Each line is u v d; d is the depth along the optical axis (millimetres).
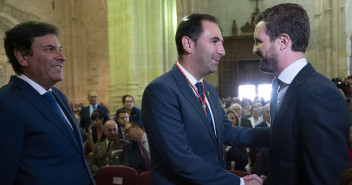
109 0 7910
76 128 1825
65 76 15547
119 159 3973
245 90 19359
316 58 17484
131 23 7613
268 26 1418
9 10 12273
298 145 1314
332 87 1249
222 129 1741
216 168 1451
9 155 1439
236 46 18938
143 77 7773
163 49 8297
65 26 15703
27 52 1650
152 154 1603
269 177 1460
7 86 1623
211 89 1885
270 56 1434
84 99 16375
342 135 1185
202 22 1587
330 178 1153
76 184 1655
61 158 1615
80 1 16469
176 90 1546
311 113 1222
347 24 11094
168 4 9039
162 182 1540
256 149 4742
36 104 1601
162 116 1467
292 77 1411
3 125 1455
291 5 1425
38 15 13969
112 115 7742
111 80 7910
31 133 1542
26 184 1504
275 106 1550
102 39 16172
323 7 16625
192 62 1627
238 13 18969
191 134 1521
